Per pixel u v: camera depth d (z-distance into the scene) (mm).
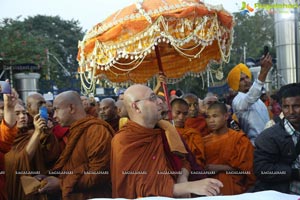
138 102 2229
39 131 2777
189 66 3686
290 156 2432
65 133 3070
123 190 2145
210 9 2641
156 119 2238
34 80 10828
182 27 2535
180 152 2229
